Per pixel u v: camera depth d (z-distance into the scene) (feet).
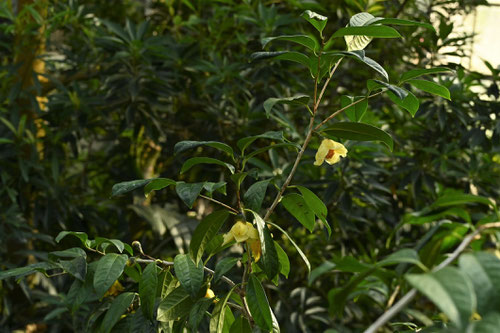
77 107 8.63
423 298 7.42
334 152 4.24
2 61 9.71
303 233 9.32
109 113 9.20
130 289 4.39
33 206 9.29
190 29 10.02
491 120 8.38
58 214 8.57
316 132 4.17
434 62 9.24
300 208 4.41
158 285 4.18
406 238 8.64
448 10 9.86
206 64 8.69
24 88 8.98
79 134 9.06
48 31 8.48
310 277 3.32
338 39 9.39
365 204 9.15
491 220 3.30
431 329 3.36
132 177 9.73
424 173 8.68
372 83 4.04
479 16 13.76
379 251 8.57
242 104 9.23
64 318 8.29
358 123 3.95
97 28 9.20
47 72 9.92
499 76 8.60
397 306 2.45
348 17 9.46
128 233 9.46
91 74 9.25
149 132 8.81
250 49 8.54
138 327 3.97
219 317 3.89
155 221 9.19
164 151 9.57
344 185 7.93
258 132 8.68
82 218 9.18
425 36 9.10
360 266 3.28
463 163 9.01
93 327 4.23
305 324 8.91
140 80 8.67
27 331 8.85
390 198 9.10
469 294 2.21
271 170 7.83
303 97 4.12
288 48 8.54
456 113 8.45
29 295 8.18
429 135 8.89
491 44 13.79
